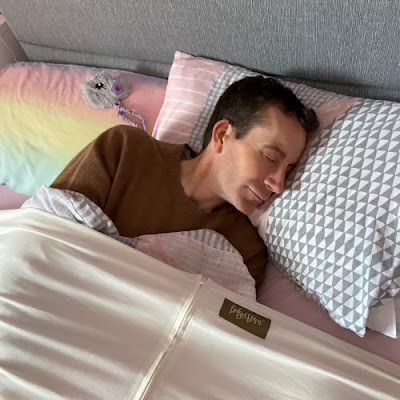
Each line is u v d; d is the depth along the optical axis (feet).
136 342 2.84
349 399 2.68
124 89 4.71
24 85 4.93
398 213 2.97
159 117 4.30
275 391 2.72
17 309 2.85
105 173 3.49
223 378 2.76
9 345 2.74
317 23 3.57
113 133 3.66
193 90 4.15
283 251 3.39
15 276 2.97
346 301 3.05
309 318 3.30
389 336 3.11
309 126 3.44
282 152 3.27
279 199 3.43
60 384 2.65
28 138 4.58
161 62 4.80
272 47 3.91
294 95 3.48
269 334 2.93
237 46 4.07
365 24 3.41
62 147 4.49
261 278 3.58
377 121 3.25
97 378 2.68
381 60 3.56
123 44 4.74
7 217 3.35
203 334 2.90
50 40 5.16
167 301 2.94
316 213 3.22
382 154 3.12
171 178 3.64
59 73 5.00
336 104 3.54
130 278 3.00
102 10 4.49
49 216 3.21
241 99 3.44
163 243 3.36
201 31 4.13
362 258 3.01
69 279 3.00
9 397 2.61
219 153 3.48
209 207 3.63
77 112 4.64
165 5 4.11
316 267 3.18
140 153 3.64
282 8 3.61
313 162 3.37
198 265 3.41
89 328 2.84
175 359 2.82
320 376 2.75
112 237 3.30
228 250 3.48
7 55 5.52
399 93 3.72
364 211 3.06
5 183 4.60
